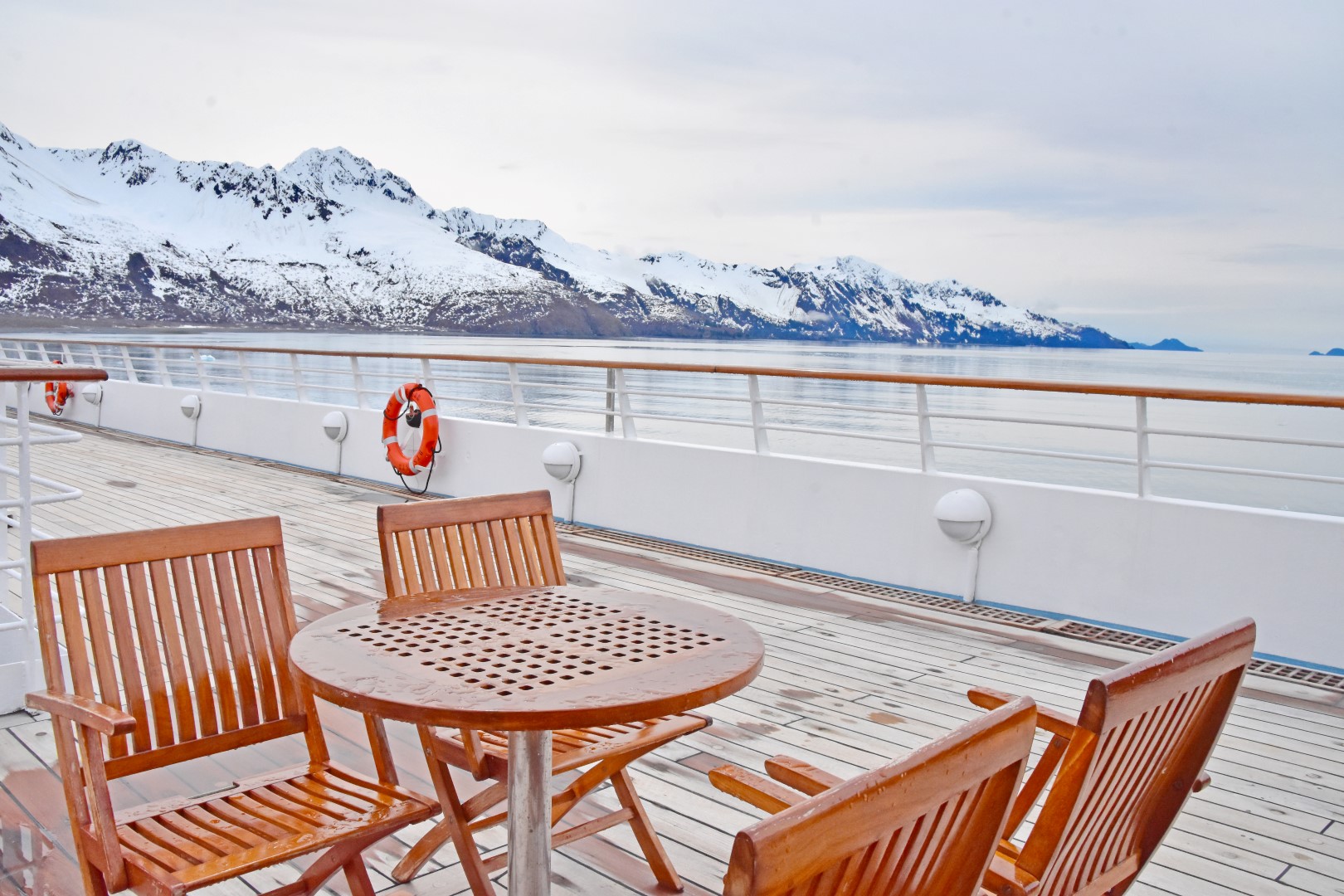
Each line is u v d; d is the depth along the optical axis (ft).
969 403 151.64
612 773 6.97
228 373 156.87
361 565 17.62
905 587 16.75
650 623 6.04
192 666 6.14
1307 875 7.95
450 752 6.52
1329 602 12.97
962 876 3.68
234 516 22.06
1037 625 14.82
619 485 21.07
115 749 5.74
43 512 22.02
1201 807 9.17
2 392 10.22
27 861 7.43
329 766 6.40
